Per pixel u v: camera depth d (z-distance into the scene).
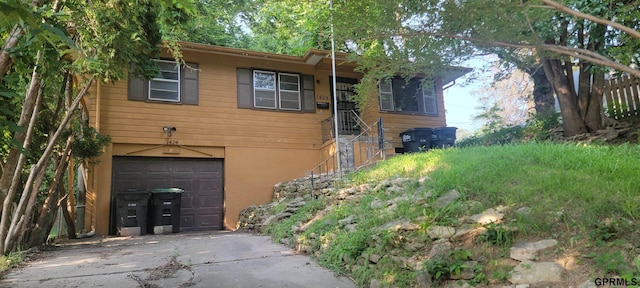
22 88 5.80
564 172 4.79
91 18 5.76
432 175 6.07
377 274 4.05
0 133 2.70
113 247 7.00
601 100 8.41
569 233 3.49
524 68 7.65
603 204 3.67
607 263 2.95
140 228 9.70
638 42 6.14
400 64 4.36
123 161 10.84
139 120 11.04
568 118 8.62
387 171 7.75
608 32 6.95
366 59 4.66
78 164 9.62
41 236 7.18
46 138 7.63
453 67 4.44
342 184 8.29
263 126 12.42
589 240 3.30
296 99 13.09
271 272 4.69
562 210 3.79
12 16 1.80
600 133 7.95
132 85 11.10
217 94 12.06
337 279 4.36
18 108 6.05
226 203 11.54
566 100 8.67
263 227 8.47
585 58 3.09
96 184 10.24
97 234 10.00
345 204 6.85
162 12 6.95
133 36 6.41
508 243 3.63
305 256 5.55
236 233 9.15
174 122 11.41
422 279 3.58
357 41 4.25
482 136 11.68
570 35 7.49
